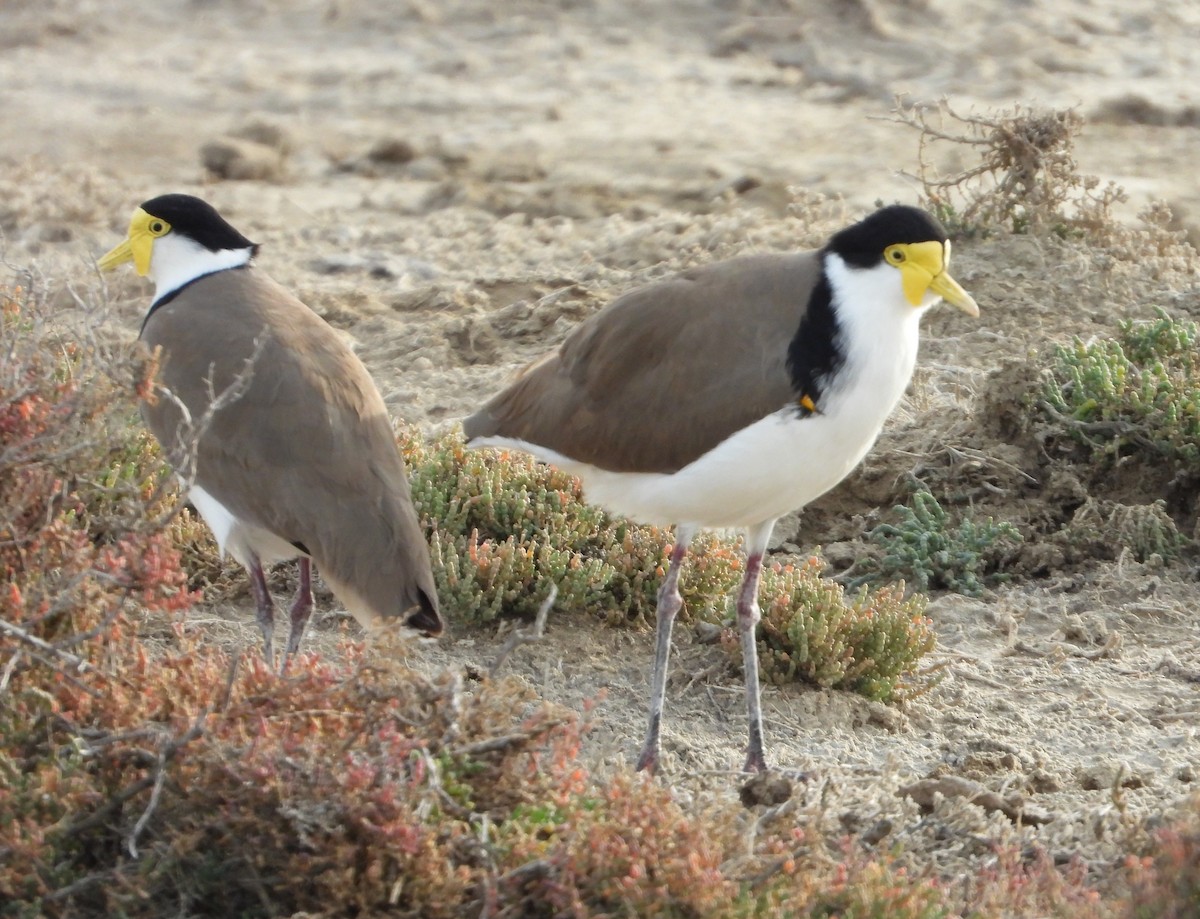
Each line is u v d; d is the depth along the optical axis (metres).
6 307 11.52
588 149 25.97
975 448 14.51
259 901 8.07
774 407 10.02
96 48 32.69
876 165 24.67
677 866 7.74
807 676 11.56
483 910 7.70
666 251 19.31
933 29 32.25
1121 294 17.12
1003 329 16.62
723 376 10.10
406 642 9.26
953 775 10.12
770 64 31.19
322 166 25.36
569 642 11.93
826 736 10.97
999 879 8.48
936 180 21.95
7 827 7.93
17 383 9.23
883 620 11.51
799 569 12.70
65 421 9.24
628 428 10.38
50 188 22.64
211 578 12.69
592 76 30.53
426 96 29.36
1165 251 18.22
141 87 30.03
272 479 10.66
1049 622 12.59
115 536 9.70
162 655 9.78
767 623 11.62
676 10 34.00
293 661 9.90
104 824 8.06
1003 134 18.31
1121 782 9.95
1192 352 14.76
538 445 10.88
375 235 21.41
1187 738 10.87
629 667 11.70
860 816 9.36
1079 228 18.42
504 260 19.98
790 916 7.80
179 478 9.16
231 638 11.80
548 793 8.33
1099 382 14.18
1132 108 27.47
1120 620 12.52
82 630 8.88
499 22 33.69
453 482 13.02
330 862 7.78
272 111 28.66
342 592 10.51
